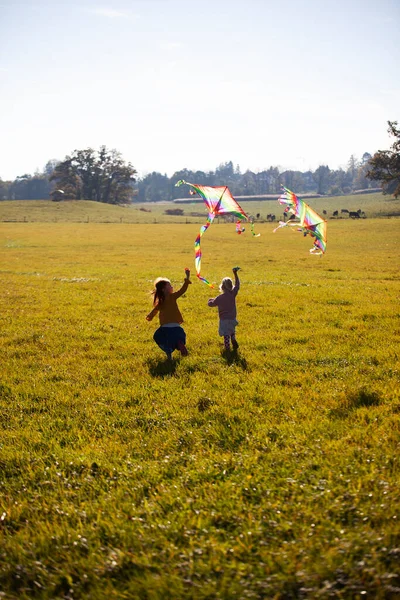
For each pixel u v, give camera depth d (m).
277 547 4.68
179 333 11.39
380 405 8.28
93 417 8.35
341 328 14.86
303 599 4.06
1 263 37.91
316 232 10.26
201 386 9.67
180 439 7.34
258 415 8.12
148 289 23.89
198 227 86.56
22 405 9.04
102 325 15.84
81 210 140.88
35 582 4.46
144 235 69.69
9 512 5.62
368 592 4.04
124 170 195.38
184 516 5.29
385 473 5.86
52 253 46.28
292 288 23.39
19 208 141.25
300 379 9.95
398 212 121.75
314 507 5.25
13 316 17.39
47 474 6.49
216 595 4.13
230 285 12.41
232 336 12.45
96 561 4.71
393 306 17.98
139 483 6.09
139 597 4.22
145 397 9.23
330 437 7.15
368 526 4.83
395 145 106.50
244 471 6.21
